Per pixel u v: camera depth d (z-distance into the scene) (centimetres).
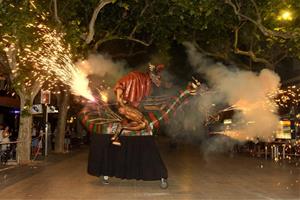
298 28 1547
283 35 1602
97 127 1343
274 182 1405
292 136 2444
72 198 1089
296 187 1289
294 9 1520
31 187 1287
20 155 1931
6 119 3206
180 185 1335
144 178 1270
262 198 1094
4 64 1877
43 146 2436
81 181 1427
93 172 1335
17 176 1486
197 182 1405
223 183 1380
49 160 2164
